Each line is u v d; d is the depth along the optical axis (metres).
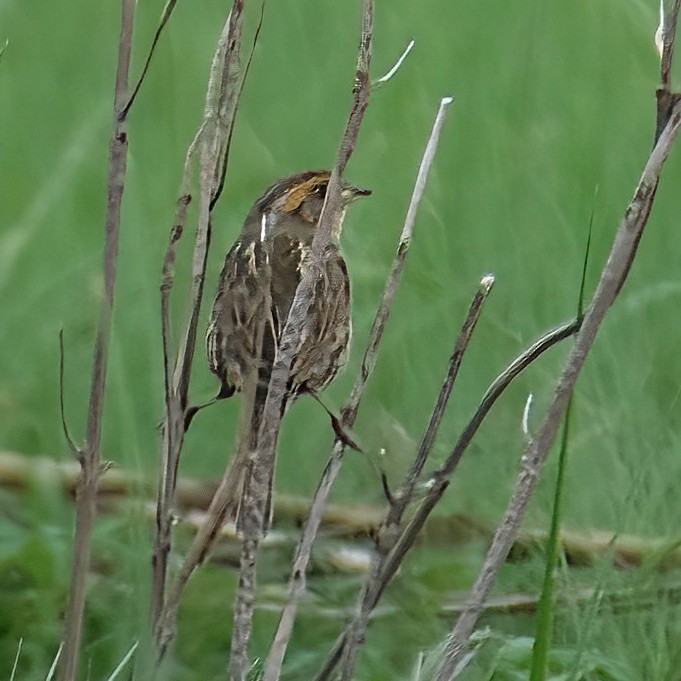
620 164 13.14
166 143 11.92
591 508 9.21
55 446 10.51
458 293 11.64
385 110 13.84
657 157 6.13
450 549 9.28
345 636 7.02
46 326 11.56
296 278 7.89
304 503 9.94
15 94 14.23
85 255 12.24
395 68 6.29
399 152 13.30
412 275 11.63
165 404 6.82
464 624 6.62
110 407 9.82
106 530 8.70
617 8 14.28
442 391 6.73
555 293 11.72
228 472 6.50
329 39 14.88
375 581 6.73
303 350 7.76
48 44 14.79
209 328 7.98
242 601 6.50
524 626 8.61
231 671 6.53
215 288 8.33
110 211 6.21
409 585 8.72
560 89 14.02
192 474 10.55
